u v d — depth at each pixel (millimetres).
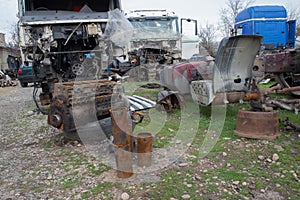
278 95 5383
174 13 7215
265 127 3135
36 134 3963
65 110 3088
